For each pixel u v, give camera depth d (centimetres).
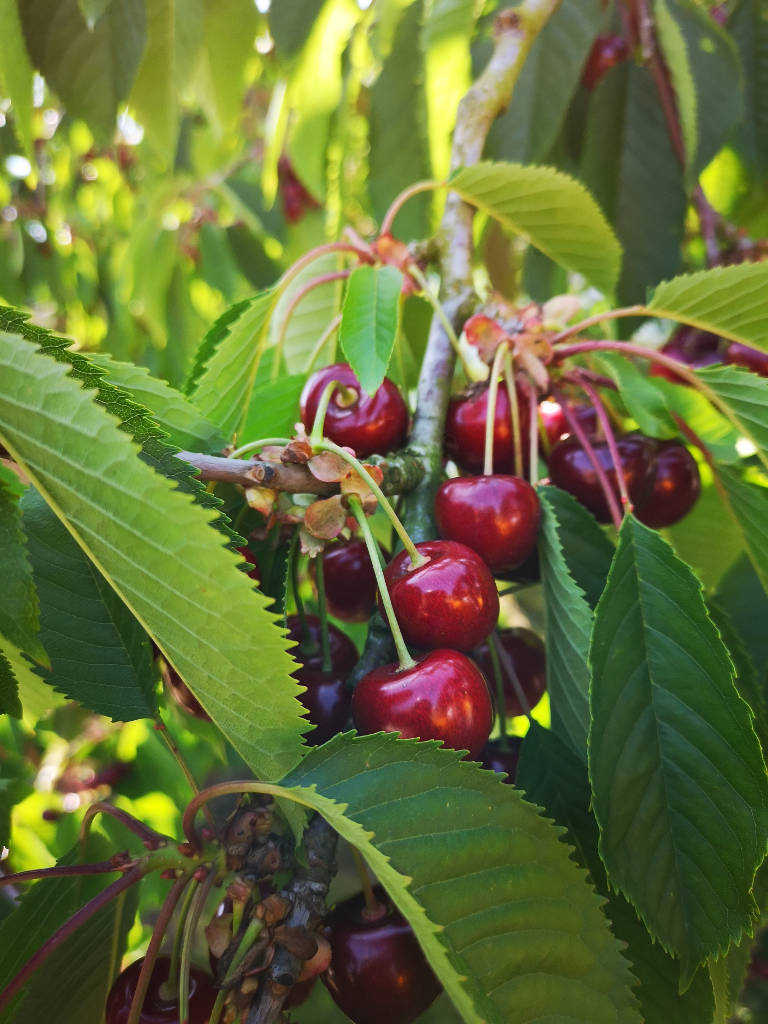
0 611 16
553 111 38
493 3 39
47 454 15
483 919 16
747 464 30
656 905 18
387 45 42
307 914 18
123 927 23
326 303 37
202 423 22
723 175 45
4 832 31
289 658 16
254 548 23
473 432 24
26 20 31
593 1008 17
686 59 35
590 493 26
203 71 40
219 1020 18
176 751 22
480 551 21
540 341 24
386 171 43
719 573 33
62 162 72
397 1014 20
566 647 22
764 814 18
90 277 75
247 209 62
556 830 17
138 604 16
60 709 50
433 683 18
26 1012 22
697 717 19
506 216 28
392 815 17
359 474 20
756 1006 47
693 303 25
